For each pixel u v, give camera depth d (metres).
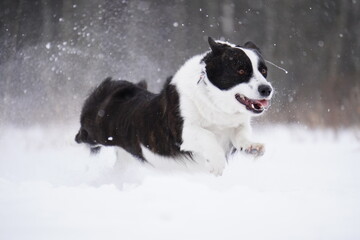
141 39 29.41
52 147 14.95
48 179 10.24
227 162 9.31
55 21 32.91
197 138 8.41
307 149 15.59
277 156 13.56
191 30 35.81
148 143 9.21
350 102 23.27
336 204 6.62
